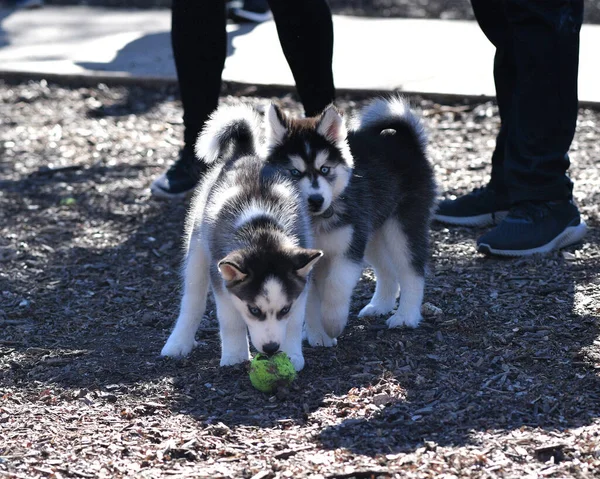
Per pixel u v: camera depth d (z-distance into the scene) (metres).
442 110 9.88
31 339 5.49
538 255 6.40
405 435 4.08
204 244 5.09
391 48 11.77
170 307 5.93
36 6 15.83
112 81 11.38
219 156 5.70
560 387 4.50
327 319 5.10
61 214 7.79
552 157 6.32
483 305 5.67
